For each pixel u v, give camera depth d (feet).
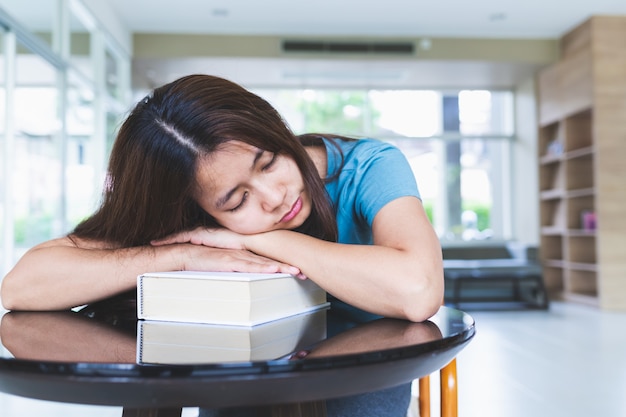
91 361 1.50
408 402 2.86
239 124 2.54
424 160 24.38
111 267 2.54
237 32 20.03
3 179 10.89
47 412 6.86
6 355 1.61
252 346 1.75
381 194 2.80
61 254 2.61
